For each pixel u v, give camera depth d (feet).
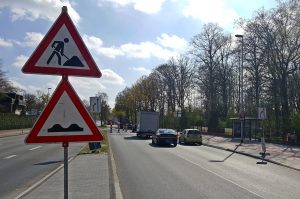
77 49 16.08
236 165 66.85
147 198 35.70
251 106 197.36
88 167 55.47
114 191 36.45
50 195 34.06
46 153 87.25
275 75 160.97
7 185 43.57
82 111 16.24
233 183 45.73
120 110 424.05
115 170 53.57
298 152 92.53
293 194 38.91
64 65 15.93
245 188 42.27
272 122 150.30
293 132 124.98
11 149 100.22
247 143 129.29
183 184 44.24
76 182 41.60
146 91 340.18
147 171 55.83
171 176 50.96
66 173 15.93
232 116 215.10
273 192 39.99
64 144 16.02
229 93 229.86
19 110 397.39
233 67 220.84
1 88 240.53
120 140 148.05
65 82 16.11
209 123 220.43
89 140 16.26
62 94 16.07
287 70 158.40
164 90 309.42
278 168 63.21
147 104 345.51
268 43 159.63
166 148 108.99
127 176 50.44
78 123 16.20
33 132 15.75
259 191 40.47
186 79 287.07
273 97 164.25
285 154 87.04
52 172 50.29
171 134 121.39
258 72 171.01
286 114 157.69
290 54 155.33
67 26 16.05
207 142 136.77
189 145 127.34
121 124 305.94
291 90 167.32
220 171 57.57
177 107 292.61
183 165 64.75
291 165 66.28
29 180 47.21
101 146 96.94
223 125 201.36
